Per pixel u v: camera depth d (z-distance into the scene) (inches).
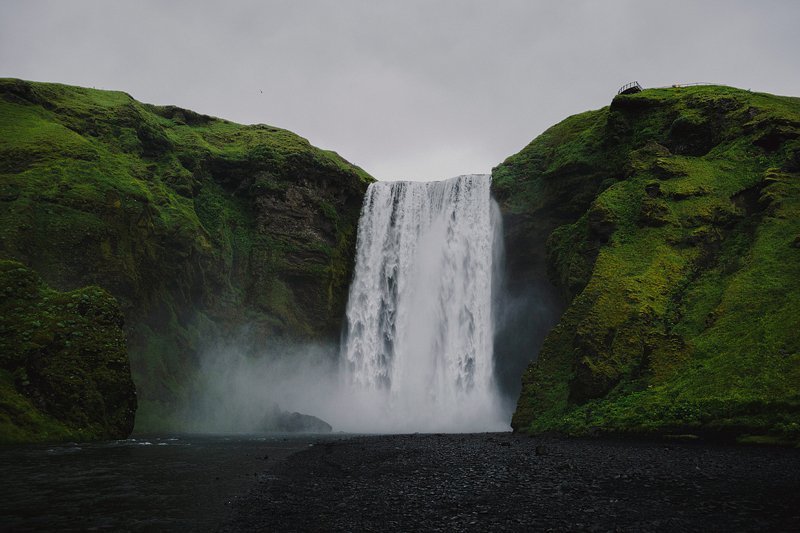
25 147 1884.8
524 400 1395.2
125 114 2377.0
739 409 879.1
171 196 2234.3
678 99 1903.3
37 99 2204.7
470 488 602.9
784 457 713.0
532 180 2322.8
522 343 2260.1
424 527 442.0
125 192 1940.2
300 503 534.6
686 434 909.8
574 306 1435.8
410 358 2519.7
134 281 1820.9
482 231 2464.3
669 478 622.5
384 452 968.3
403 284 2628.0
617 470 685.9
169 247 2058.3
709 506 493.0
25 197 1686.8
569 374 1350.9
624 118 1985.7
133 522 451.5
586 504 513.3
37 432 1056.2
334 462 852.0
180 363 1936.5
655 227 1503.4
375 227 2775.6
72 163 1909.4
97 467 746.2
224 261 2306.8
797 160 1434.5
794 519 442.9
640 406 1032.2
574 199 2069.4
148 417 1711.4
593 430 1069.8
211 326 2160.4
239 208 2554.1
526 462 782.5
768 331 1005.2
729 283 1229.1
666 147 1804.9
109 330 1299.2
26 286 1275.8
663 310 1277.1
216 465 810.2
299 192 2628.0
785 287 1110.4
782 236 1249.4
